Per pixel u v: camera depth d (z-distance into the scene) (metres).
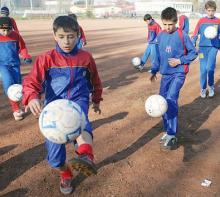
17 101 5.62
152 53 9.84
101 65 10.98
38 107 3.05
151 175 4.13
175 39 4.56
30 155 4.61
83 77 3.40
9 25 5.70
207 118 6.04
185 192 3.79
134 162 4.43
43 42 17.31
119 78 9.08
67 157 4.48
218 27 7.05
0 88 7.86
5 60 5.84
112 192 3.78
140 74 9.62
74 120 2.81
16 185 3.91
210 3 6.99
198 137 5.22
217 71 10.22
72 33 3.08
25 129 5.50
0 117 6.04
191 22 39.88
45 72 3.28
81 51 3.39
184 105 6.76
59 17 3.15
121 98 7.17
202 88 7.27
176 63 4.53
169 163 4.43
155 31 9.66
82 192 3.77
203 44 7.08
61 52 3.29
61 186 3.74
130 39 19.69
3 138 5.15
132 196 3.71
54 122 2.78
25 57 5.91
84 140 3.00
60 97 3.35
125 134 5.29
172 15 4.45
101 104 6.74
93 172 2.86
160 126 5.61
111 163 4.39
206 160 4.52
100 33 23.77
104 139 5.09
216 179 4.06
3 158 4.52
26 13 52.78
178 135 5.27
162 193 3.77
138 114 6.18
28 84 3.19
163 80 4.80
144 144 4.95
